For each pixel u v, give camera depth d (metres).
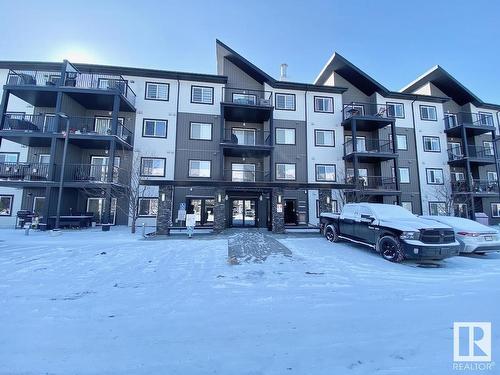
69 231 14.30
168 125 19.17
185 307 4.23
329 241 11.48
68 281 5.66
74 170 17.28
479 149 23.72
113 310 4.09
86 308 4.16
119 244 10.48
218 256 8.34
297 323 3.64
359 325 3.59
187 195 18.67
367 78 21.78
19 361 2.67
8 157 17.53
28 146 17.66
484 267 7.33
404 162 22.19
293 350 2.93
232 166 20.11
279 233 14.54
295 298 4.68
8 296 4.69
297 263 7.50
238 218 19.08
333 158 21.03
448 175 22.64
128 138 18.27
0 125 15.51
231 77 20.91
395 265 7.43
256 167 20.30
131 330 3.41
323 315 3.93
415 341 3.15
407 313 4.01
